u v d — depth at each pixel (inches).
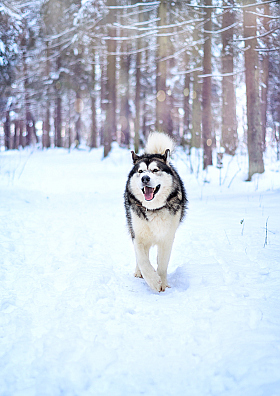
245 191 353.7
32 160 735.7
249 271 144.6
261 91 681.6
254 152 406.3
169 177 145.9
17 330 104.0
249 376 76.4
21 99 956.6
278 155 557.9
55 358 87.3
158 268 146.6
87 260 173.9
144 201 141.6
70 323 105.4
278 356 82.0
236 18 481.4
